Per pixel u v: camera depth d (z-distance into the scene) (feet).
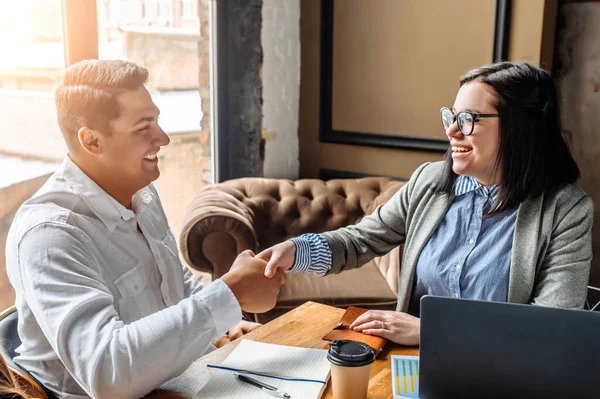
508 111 4.80
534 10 9.47
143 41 9.23
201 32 10.48
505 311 3.32
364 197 10.36
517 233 4.93
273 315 8.45
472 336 3.38
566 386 3.23
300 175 12.41
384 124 11.33
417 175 5.76
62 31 7.97
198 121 10.73
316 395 3.76
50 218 4.18
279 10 11.30
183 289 5.35
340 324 4.76
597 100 9.70
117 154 4.46
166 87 9.84
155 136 4.58
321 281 8.91
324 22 11.52
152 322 3.87
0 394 3.50
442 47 10.49
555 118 4.94
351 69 11.50
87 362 3.69
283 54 11.57
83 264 4.13
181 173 10.50
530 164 4.88
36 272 3.95
